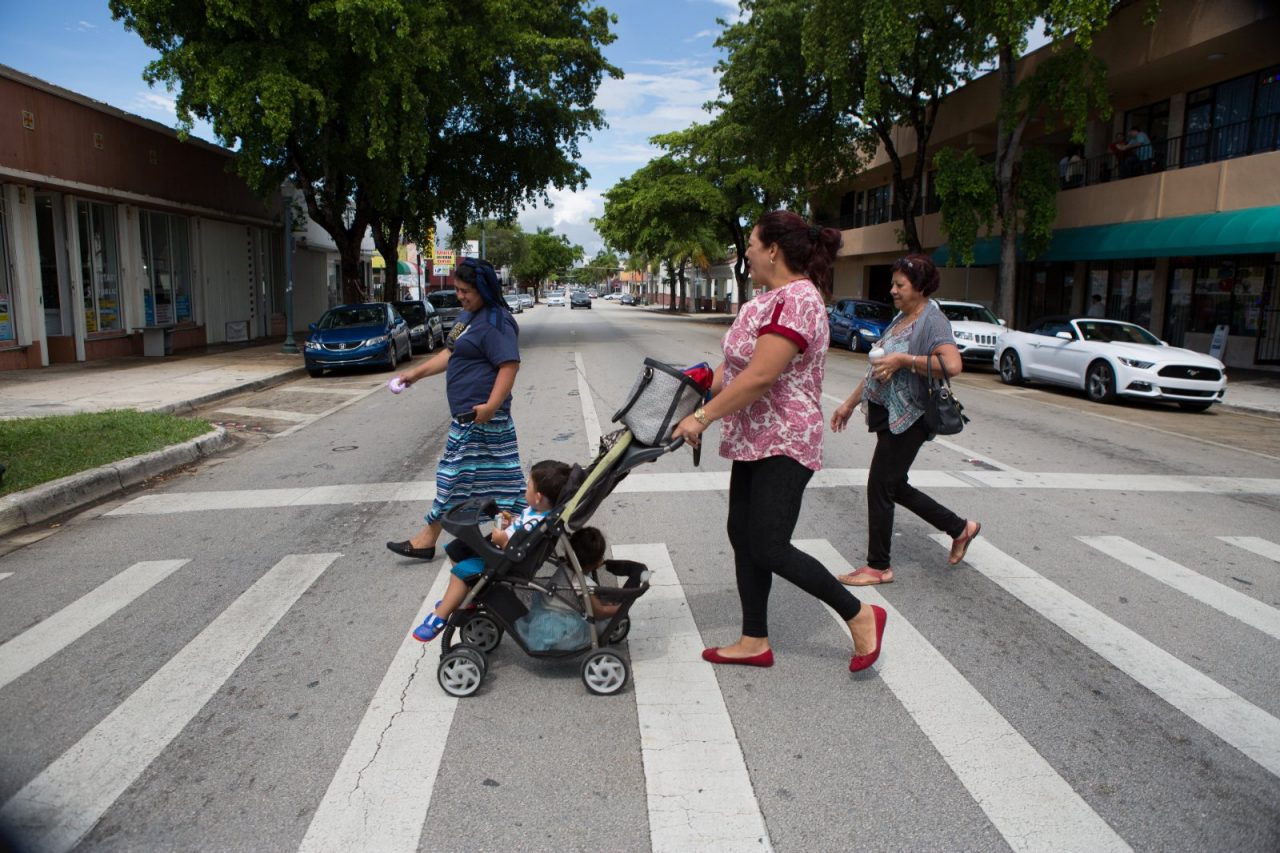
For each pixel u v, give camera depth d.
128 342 19.50
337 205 21.89
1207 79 19.00
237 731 3.37
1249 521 6.44
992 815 2.82
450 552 4.00
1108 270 22.19
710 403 3.27
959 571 5.18
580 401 12.22
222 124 17.14
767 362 3.21
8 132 14.81
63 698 3.66
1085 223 20.36
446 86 20.11
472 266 4.70
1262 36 16.02
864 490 7.21
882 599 4.72
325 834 2.73
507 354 4.74
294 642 4.20
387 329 17.52
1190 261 19.64
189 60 16.45
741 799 2.91
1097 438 10.11
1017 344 15.74
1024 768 3.10
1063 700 3.60
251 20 16.61
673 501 6.79
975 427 10.66
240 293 25.47
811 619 4.45
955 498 6.96
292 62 17.47
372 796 2.94
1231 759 3.16
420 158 19.23
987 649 4.09
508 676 3.84
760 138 26.33
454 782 3.02
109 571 5.29
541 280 126.88
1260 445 9.95
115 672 3.90
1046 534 5.98
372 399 13.44
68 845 2.68
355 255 23.14
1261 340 17.83
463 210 27.25
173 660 4.02
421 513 6.54
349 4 16.44
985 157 26.83
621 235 49.28
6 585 5.05
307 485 7.51
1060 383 14.45
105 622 4.47
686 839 2.70
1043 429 10.66
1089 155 22.98
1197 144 19.45
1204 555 5.57
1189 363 12.49
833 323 25.39
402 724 3.41
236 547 5.74
